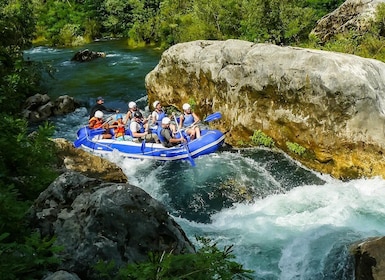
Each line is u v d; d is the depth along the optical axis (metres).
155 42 22.81
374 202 6.91
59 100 12.44
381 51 11.66
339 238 5.84
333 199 7.09
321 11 16.44
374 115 7.49
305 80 7.95
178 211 7.12
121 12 26.36
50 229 3.38
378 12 12.41
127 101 13.23
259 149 9.12
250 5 15.20
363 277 4.60
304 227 6.30
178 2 21.59
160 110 10.23
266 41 14.70
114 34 26.83
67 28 24.89
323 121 7.88
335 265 5.17
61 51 21.70
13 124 4.47
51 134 4.66
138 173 8.43
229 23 16.53
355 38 12.68
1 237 2.57
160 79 11.55
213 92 9.99
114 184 3.71
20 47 13.34
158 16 22.53
